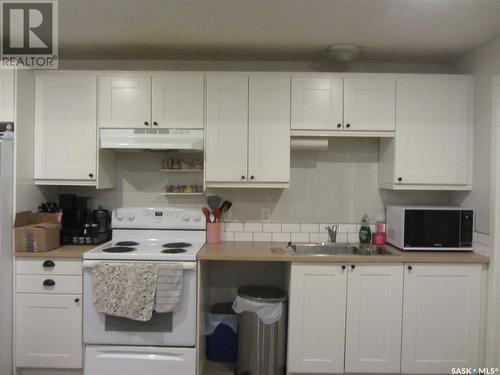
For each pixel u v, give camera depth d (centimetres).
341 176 284
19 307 228
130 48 256
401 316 229
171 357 220
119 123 250
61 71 249
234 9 197
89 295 220
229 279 286
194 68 281
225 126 251
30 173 247
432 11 197
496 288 223
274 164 252
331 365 229
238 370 240
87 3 191
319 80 249
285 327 240
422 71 282
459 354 229
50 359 227
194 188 277
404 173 251
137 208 269
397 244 255
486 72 238
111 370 219
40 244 227
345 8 195
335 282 227
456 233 245
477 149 246
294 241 283
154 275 212
